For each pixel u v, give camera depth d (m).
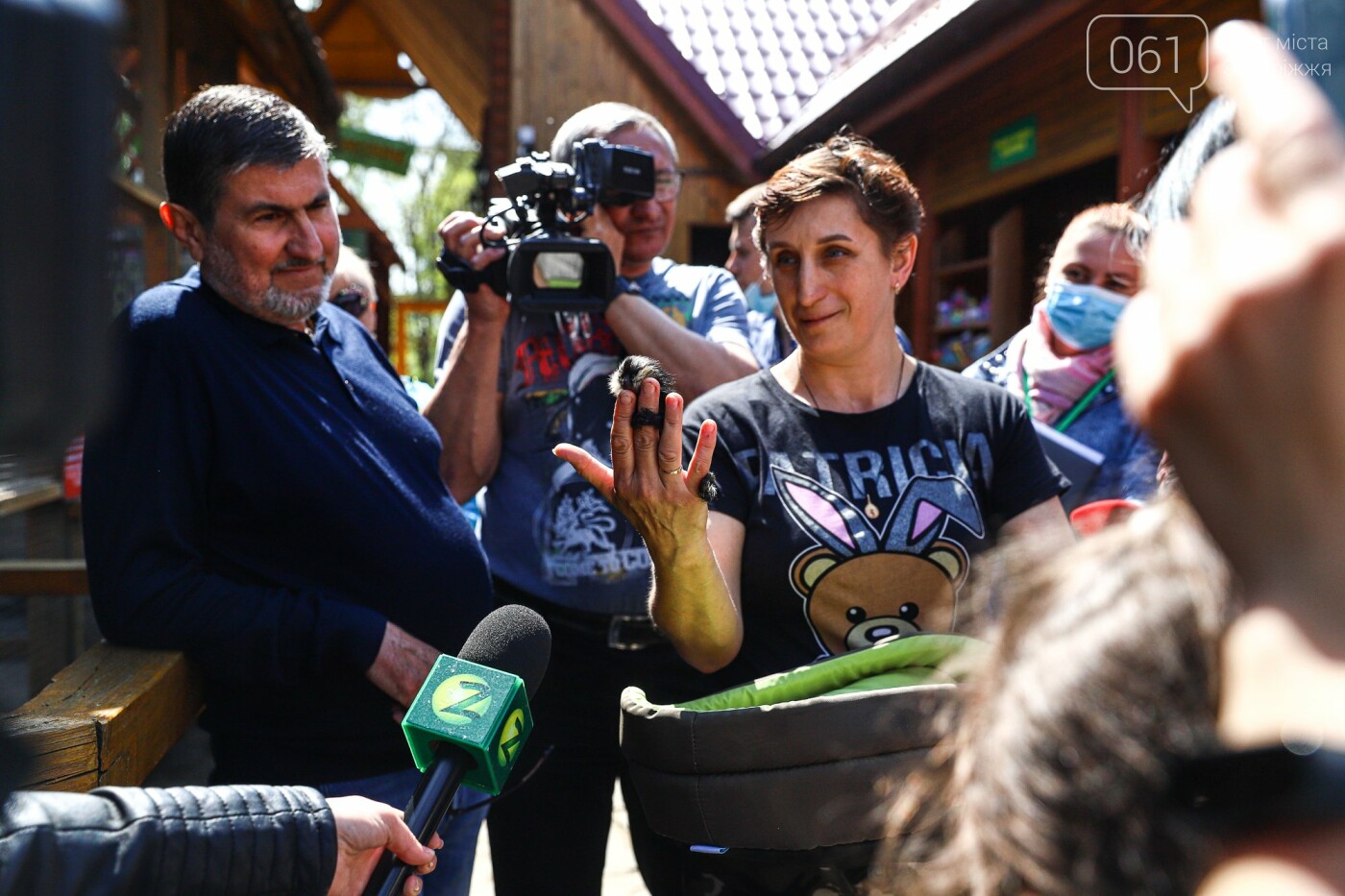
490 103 10.70
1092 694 0.62
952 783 0.77
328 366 2.08
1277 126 0.48
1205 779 0.55
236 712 1.96
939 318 8.08
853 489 1.93
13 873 0.92
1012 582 0.75
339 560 1.93
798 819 1.52
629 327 2.52
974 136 7.43
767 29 10.56
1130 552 0.68
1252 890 0.50
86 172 0.45
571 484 2.53
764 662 1.92
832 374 1.99
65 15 0.45
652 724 1.59
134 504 1.77
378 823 1.22
